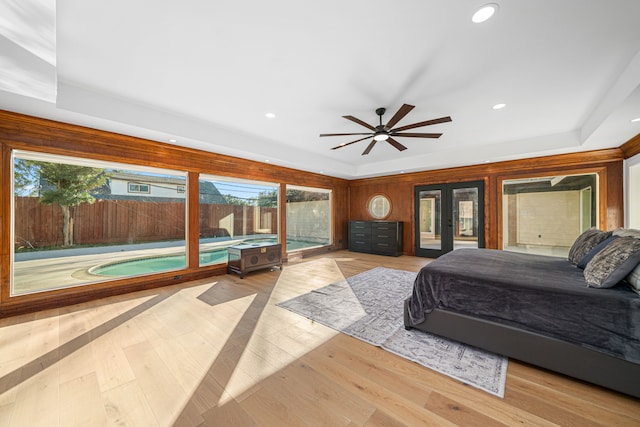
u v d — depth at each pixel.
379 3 1.55
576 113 3.24
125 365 1.84
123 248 4.07
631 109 2.50
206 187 4.71
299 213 6.56
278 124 3.66
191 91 2.68
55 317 2.66
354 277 4.34
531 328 1.79
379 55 2.07
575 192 4.54
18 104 2.43
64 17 1.62
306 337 2.26
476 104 2.97
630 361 1.48
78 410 1.43
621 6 1.54
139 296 3.34
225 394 1.55
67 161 3.06
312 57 2.10
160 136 3.42
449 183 5.88
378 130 2.90
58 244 3.40
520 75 2.35
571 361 1.65
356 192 7.62
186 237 4.10
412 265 5.32
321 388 1.61
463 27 1.74
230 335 2.29
